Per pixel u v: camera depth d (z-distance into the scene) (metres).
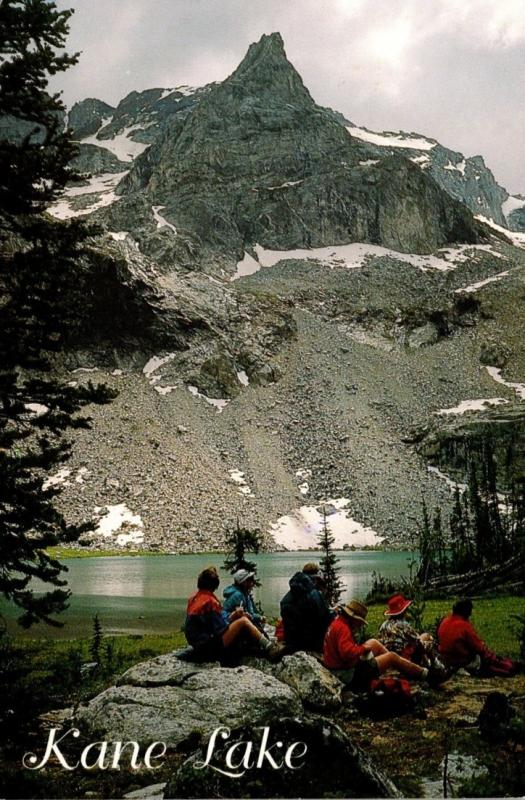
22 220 12.74
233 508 157.88
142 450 177.12
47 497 11.88
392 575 82.44
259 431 194.62
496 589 45.59
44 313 12.17
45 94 12.62
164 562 117.00
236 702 10.91
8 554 11.39
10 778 8.97
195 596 13.27
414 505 164.25
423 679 12.67
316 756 7.11
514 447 184.88
